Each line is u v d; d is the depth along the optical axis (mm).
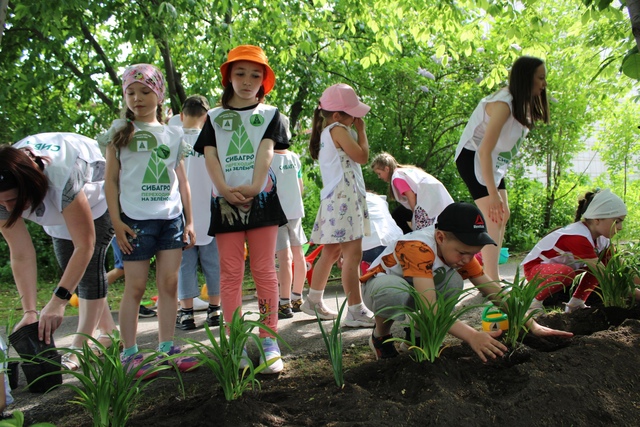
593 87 10867
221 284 3463
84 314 3752
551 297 4703
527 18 7664
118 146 3432
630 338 3152
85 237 3271
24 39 9070
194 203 4891
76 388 2307
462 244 2961
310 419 2357
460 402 2357
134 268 3402
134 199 3430
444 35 9336
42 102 9281
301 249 5332
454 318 2738
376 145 10516
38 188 3027
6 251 9773
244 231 3457
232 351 2494
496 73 9320
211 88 9430
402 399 2475
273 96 10109
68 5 7613
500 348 2873
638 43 3098
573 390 2484
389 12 9141
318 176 10148
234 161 3426
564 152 11508
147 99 3504
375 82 10727
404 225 6289
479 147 4215
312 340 4055
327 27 9539
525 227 11484
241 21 9773
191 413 2482
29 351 3148
